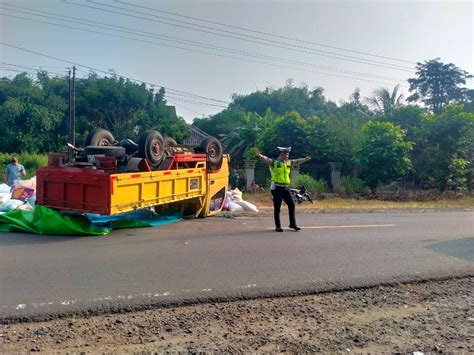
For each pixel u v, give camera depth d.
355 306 4.93
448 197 21.92
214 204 11.85
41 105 35.50
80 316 4.42
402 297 5.29
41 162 30.06
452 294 5.43
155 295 5.01
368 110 39.69
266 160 9.53
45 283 5.32
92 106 36.91
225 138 34.78
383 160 22.38
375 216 12.73
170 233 8.83
